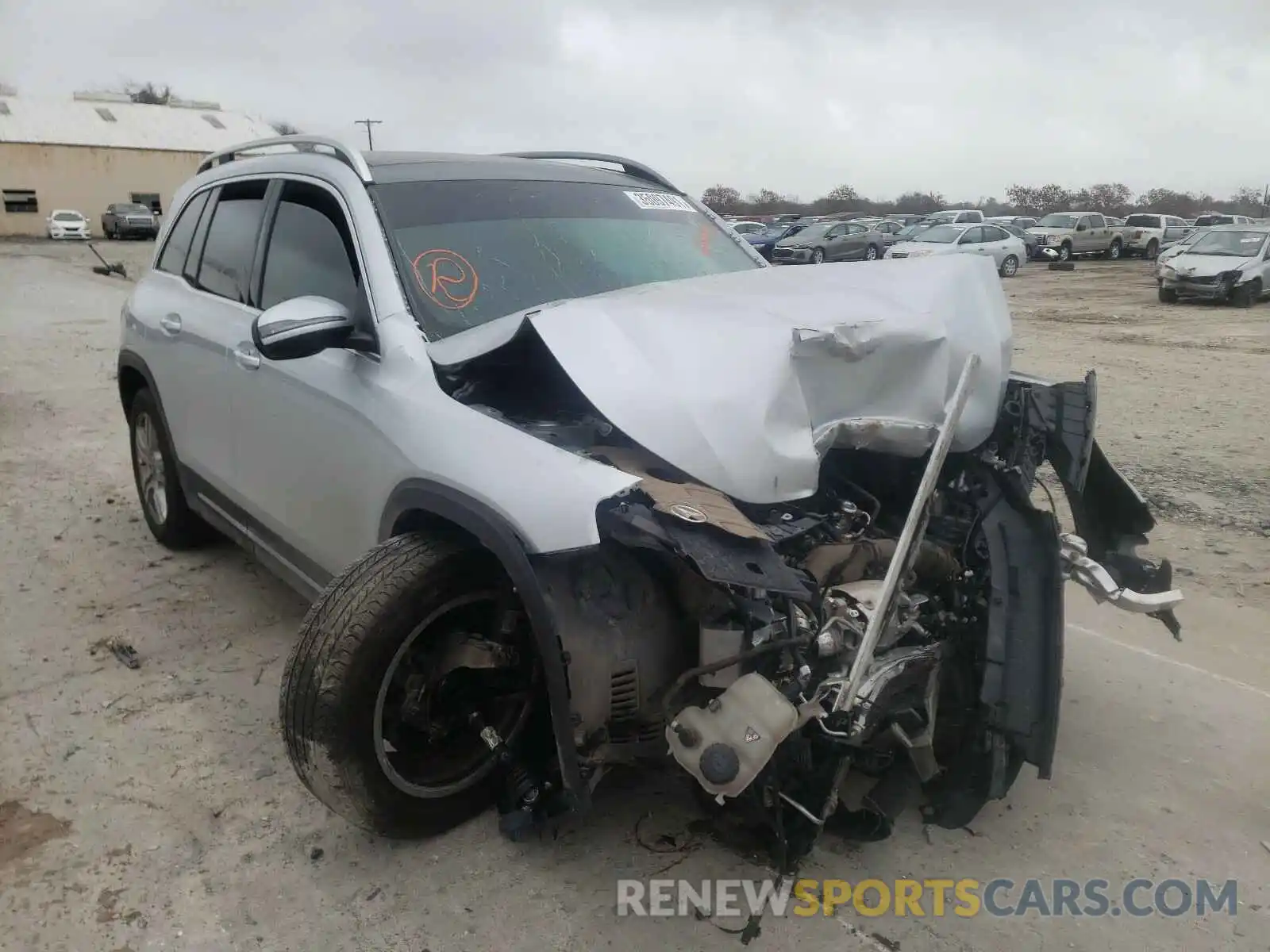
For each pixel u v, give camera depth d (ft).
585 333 8.75
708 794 8.45
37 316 49.83
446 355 9.20
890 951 8.00
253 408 11.61
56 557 16.11
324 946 8.00
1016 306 64.54
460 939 8.07
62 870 8.78
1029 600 8.68
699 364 8.66
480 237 11.12
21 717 11.25
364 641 8.12
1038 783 10.35
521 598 7.69
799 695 7.72
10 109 166.09
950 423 8.83
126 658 12.57
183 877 8.74
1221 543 17.38
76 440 23.91
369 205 10.81
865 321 9.62
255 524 12.50
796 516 9.00
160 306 14.61
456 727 9.00
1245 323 53.72
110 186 167.84
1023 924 8.34
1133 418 28.04
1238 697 12.13
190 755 10.57
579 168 13.97
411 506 8.79
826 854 9.14
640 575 8.24
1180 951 8.11
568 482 7.67
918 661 8.17
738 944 8.03
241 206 13.39
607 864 8.91
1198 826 9.68
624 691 8.13
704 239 13.67
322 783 8.36
